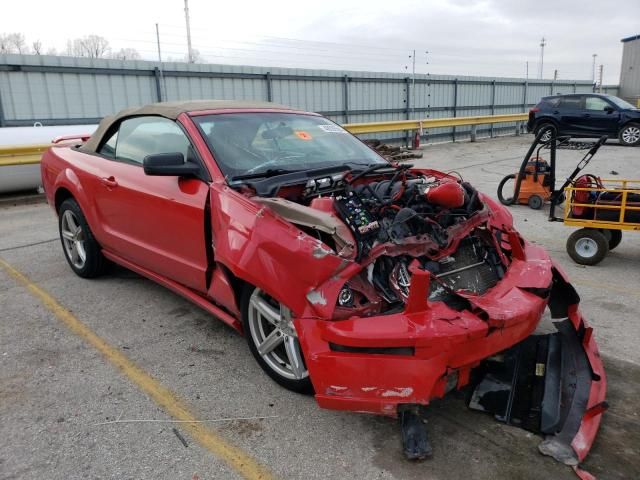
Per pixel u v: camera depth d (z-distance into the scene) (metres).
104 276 4.86
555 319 3.50
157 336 3.66
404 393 2.30
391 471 2.35
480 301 2.59
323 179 3.17
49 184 4.92
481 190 9.43
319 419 2.72
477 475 2.31
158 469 2.37
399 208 3.01
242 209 2.84
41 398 2.92
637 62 31.06
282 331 2.82
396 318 2.38
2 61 11.03
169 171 3.21
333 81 17.47
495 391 2.83
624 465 2.37
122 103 13.03
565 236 6.29
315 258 2.48
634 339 3.56
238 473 2.34
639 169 11.40
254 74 15.39
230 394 2.95
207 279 3.27
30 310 4.11
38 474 2.34
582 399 2.67
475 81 22.64
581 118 16.62
